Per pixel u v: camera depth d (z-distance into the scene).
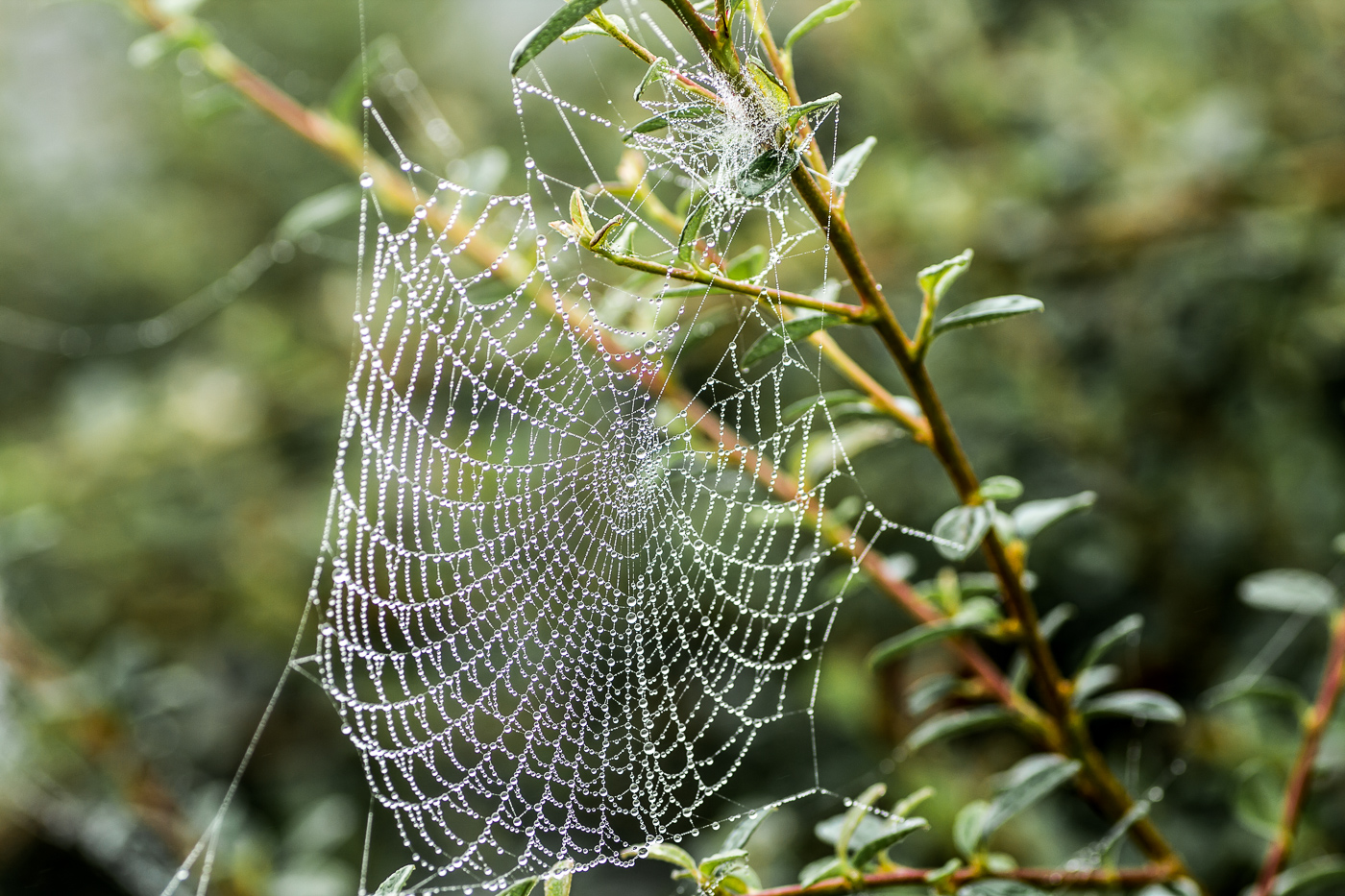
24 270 2.04
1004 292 1.38
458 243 1.19
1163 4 1.49
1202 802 1.31
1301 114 1.44
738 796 1.33
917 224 1.38
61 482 1.77
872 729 1.32
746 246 1.33
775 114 1.03
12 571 1.59
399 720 1.32
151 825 1.29
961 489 1.08
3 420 2.00
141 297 2.04
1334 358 1.36
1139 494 1.37
